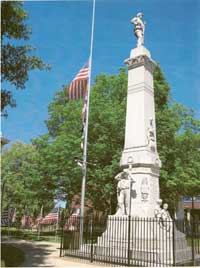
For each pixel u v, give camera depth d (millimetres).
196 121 32094
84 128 23062
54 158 29109
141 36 21016
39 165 31906
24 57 16141
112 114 27484
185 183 27359
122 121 27188
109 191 26578
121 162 18891
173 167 28828
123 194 17609
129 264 13859
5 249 19375
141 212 16859
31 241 27812
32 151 47344
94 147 27453
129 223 14375
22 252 18688
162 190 28500
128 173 17797
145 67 19875
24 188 37219
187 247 16453
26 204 46594
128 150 18781
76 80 24234
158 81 31203
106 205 30125
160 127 28234
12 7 14547
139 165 17938
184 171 28672
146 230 15992
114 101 29969
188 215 35938
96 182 28000
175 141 29234
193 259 14273
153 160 18203
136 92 19531
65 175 29094
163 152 27781
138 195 17391
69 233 19641
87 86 23656
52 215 34188
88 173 27344
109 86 31078
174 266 13117
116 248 15688
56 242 27141
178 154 29625
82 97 23828
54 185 31328
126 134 19266
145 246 15219
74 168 27062
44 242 26875
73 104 32562
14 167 47719
